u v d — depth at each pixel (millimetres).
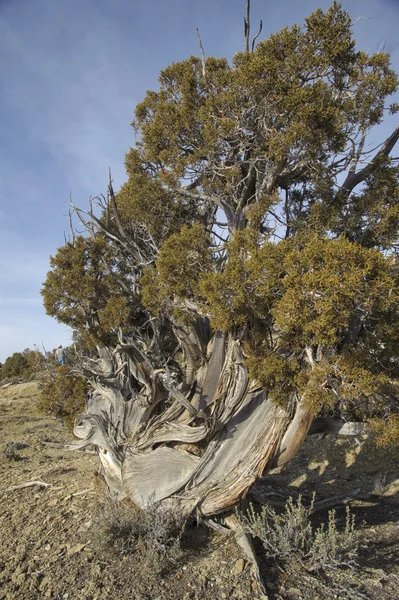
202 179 7605
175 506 7227
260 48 6672
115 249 9109
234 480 7051
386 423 6145
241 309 6023
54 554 6766
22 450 15711
